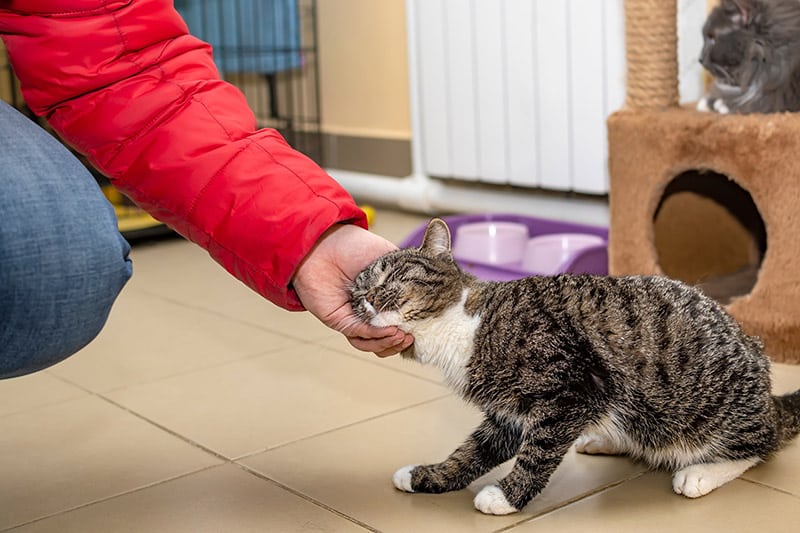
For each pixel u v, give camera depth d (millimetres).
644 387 1336
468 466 1441
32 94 1280
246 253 1292
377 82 3592
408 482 1440
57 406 1871
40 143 1090
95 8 1252
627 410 1356
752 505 1361
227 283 2777
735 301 1980
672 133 2033
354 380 1941
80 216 1055
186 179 1284
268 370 2029
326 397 1856
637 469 1506
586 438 1559
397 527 1336
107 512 1425
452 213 3373
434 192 3352
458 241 2791
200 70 1346
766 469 1477
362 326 1364
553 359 1310
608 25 2662
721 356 1355
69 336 1077
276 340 2236
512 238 2746
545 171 2941
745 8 2188
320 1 3740
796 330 1911
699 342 1351
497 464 1454
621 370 1327
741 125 1921
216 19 3719
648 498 1400
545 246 2678
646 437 1391
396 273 1373
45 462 1614
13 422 1796
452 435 1650
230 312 2484
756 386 1380
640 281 1412
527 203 3088
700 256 2443
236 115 1334
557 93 2842
